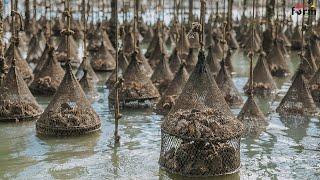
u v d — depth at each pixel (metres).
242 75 30.80
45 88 23.98
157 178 14.52
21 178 14.52
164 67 25.47
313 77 24.20
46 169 15.23
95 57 31.39
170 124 14.97
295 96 21.39
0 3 21.27
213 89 15.52
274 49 30.81
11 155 16.36
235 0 68.06
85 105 18.72
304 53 30.05
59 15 54.78
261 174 14.98
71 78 18.78
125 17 42.31
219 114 15.16
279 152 16.92
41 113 20.30
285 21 45.66
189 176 14.48
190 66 29.31
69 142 17.66
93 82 26.45
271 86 25.38
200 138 14.39
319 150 17.16
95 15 58.81
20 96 19.98
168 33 45.53
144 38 45.06
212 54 28.25
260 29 41.12
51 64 24.59
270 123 20.14
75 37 45.06
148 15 60.47
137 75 22.78
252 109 19.30
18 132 18.66
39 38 36.81
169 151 15.10
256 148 17.30
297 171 15.28
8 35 37.44
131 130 19.17
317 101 23.58
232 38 42.19
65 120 18.11
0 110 19.64
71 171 15.09
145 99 22.50
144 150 16.94
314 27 38.69
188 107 15.30
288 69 30.59
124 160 15.98
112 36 40.84
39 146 17.22
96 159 16.08
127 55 32.97
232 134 14.70
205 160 14.51
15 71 20.23
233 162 14.85
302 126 19.86
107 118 20.75
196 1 65.69
